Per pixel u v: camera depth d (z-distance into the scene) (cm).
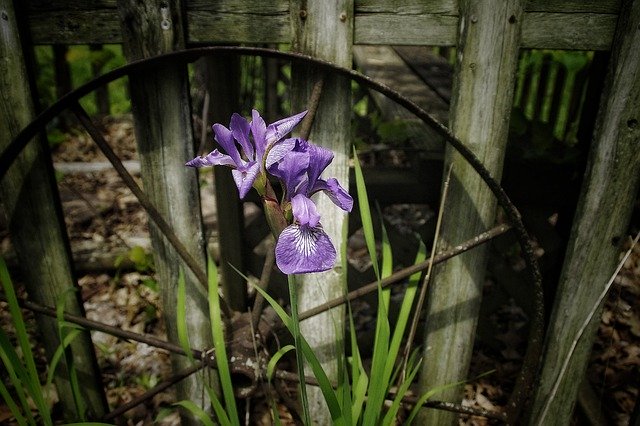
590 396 116
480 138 84
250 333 93
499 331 140
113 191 209
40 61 262
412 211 208
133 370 130
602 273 91
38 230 91
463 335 99
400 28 79
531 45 79
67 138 262
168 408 85
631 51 78
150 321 144
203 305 96
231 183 131
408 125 132
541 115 170
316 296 96
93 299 153
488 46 79
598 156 84
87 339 100
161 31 78
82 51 242
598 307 93
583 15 78
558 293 94
